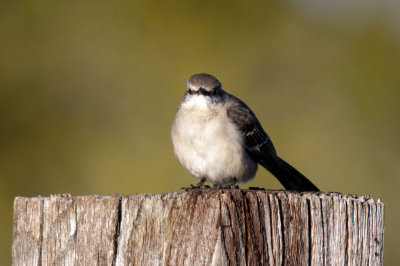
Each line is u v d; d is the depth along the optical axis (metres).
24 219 5.45
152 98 15.85
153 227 5.22
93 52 16.45
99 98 15.98
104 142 15.35
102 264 5.25
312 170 15.21
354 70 17.06
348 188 15.24
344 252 5.53
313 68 16.94
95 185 14.80
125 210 5.27
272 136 15.84
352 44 17.39
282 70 16.84
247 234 5.14
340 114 16.31
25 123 15.84
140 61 16.23
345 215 5.55
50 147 15.60
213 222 5.11
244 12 17.03
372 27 17.45
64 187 15.14
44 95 16.14
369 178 15.43
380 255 5.88
